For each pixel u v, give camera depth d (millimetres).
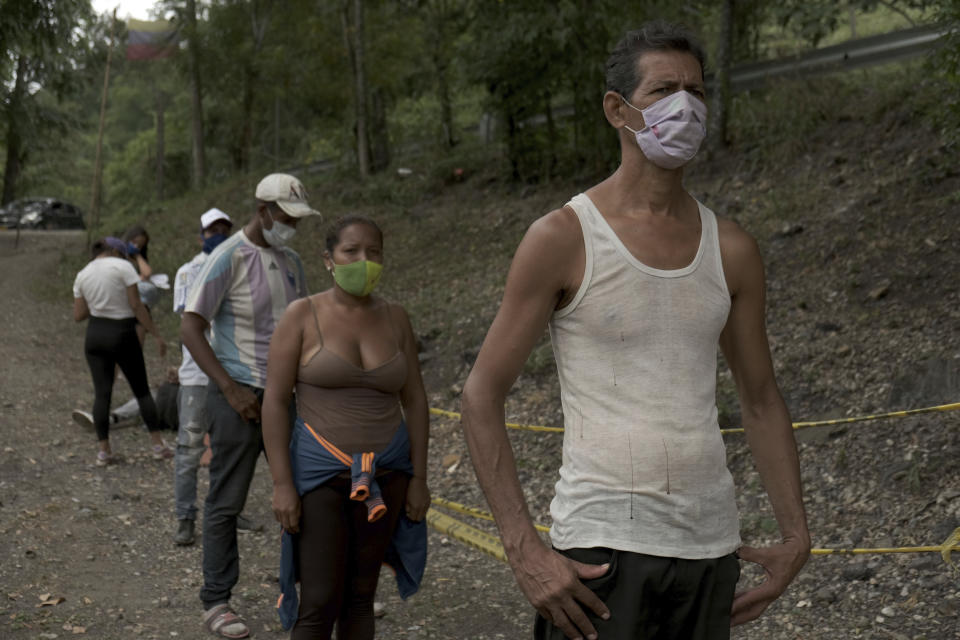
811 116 9570
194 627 3928
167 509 5629
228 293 3811
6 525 5117
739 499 4945
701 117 1763
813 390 5613
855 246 7145
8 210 27828
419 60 18203
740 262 1859
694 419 1758
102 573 4539
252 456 3826
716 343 1844
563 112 13062
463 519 5379
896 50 9758
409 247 11820
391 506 3064
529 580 1710
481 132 15617
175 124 43844
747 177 9398
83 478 6176
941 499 4277
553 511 1852
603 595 1735
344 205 14531
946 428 4746
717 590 1808
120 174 55062
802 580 4039
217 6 24750
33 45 16516
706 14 11422
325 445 2926
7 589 4219
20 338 11156
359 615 3104
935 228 6828
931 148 7957
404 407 3191
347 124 17938
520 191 12641
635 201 1816
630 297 1747
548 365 7070
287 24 22922
